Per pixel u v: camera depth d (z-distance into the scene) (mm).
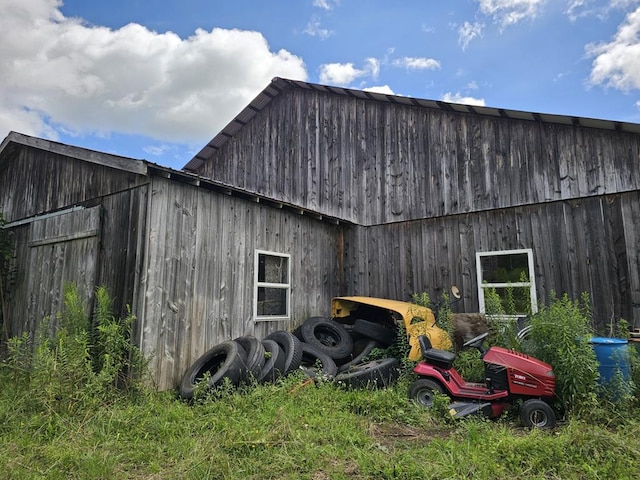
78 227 6234
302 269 7832
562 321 4617
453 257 7672
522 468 3166
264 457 3248
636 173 6141
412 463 3150
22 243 7363
